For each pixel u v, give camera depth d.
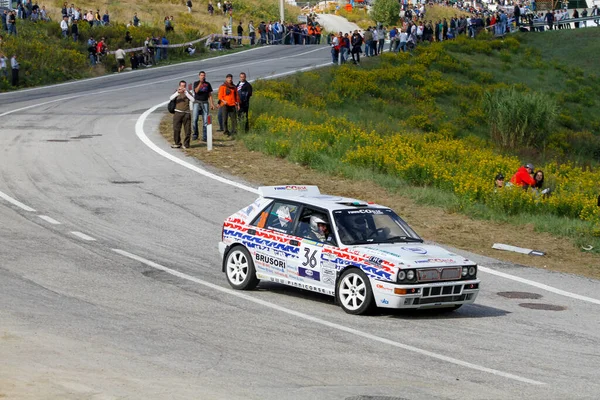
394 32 150.12
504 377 21.69
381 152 61.16
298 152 61.34
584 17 189.62
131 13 185.12
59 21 160.62
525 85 139.75
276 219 31.16
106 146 65.25
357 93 113.31
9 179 52.12
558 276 36.94
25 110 87.62
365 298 27.88
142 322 26.17
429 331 26.56
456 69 138.38
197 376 20.47
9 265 33.53
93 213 44.38
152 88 107.38
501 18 173.75
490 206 49.50
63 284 30.98
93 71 132.00
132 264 34.81
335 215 29.70
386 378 21.12
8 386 18.36
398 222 30.67
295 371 21.42
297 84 109.31
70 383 18.98
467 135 108.00
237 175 56.38
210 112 81.56
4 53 119.12
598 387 21.05
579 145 110.69
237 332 25.41
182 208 46.56
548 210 50.12
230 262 32.03
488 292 33.44
